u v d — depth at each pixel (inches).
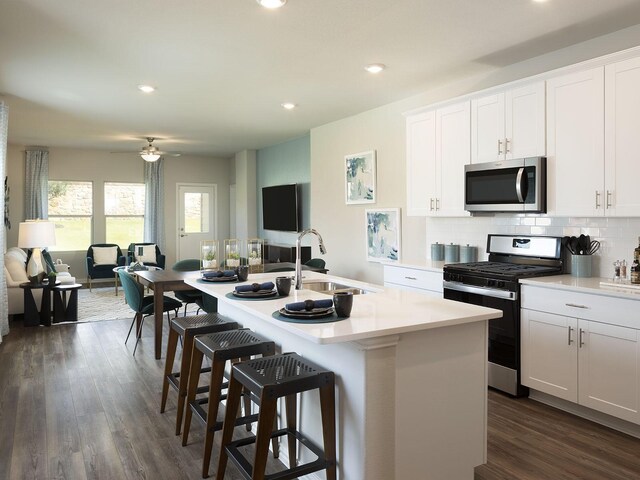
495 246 167.2
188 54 152.9
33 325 233.1
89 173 384.5
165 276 196.4
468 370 92.0
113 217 397.4
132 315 260.2
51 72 171.9
